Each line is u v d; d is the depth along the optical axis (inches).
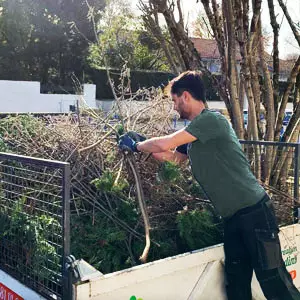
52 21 974.4
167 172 120.1
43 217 98.0
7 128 155.7
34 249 97.4
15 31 954.7
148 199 125.5
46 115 180.2
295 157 137.7
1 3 946.1
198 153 101.0
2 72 967.6
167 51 184.1
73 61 1018.7
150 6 180.1
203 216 118.1
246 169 103.3
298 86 176.2
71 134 138.2
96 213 125.1
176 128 161.0
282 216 136.6
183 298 98.0
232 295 107.6
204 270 103.4
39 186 108.7
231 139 100.8
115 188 116.3
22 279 101.0
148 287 90.0
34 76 1015.6
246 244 102.6
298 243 127.0
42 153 136.9
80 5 958.4
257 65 181.9
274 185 163.9
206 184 102.8
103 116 161.5
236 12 158.4
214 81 174.1
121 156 124.3
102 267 110.4
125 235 117.3
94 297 81.8
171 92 107.0
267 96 170.4
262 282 102.0
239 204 101.2
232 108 165.6
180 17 176.6
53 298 88.6
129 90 169.3
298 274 127.5
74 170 127.4
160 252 116.8
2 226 110.0
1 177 112.6
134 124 143.6
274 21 174.2
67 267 81.8
